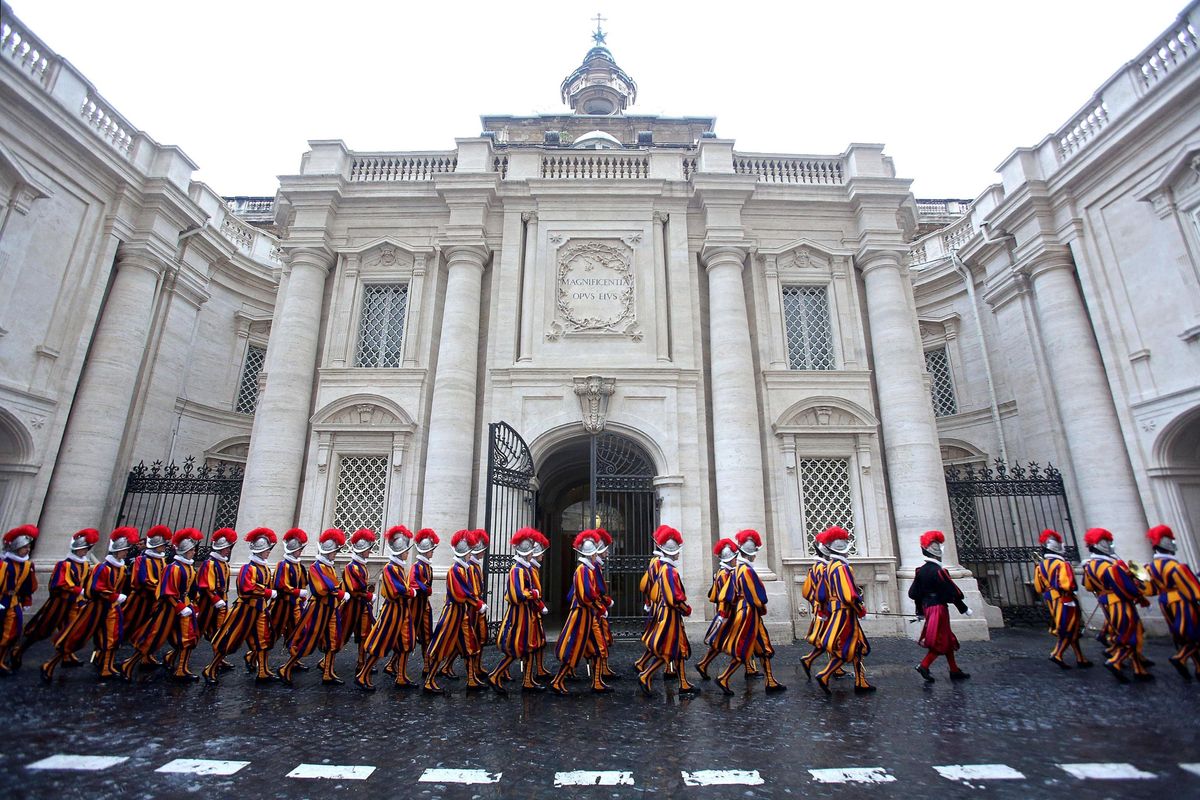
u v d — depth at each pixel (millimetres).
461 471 12633
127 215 14922
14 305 12289
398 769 4789
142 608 8492
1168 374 11930
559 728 5887
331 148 15211
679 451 12805
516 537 7785
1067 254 14281
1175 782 4473
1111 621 8102
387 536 8195
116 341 14273
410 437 13180
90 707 6391
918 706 6680
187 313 17297
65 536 12828
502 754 5145
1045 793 4305
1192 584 7930
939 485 12672
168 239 15898
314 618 7699
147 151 15469
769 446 13148
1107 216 13305
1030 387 15625
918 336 14188
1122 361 12867
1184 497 11992
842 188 14820
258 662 7770
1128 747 5242
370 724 5977
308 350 13664
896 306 13797
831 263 14594
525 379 13188
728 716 6309
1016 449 16266
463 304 13727
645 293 13977
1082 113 13844
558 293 13984
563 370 13211
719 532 12398
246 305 19750
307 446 13344
